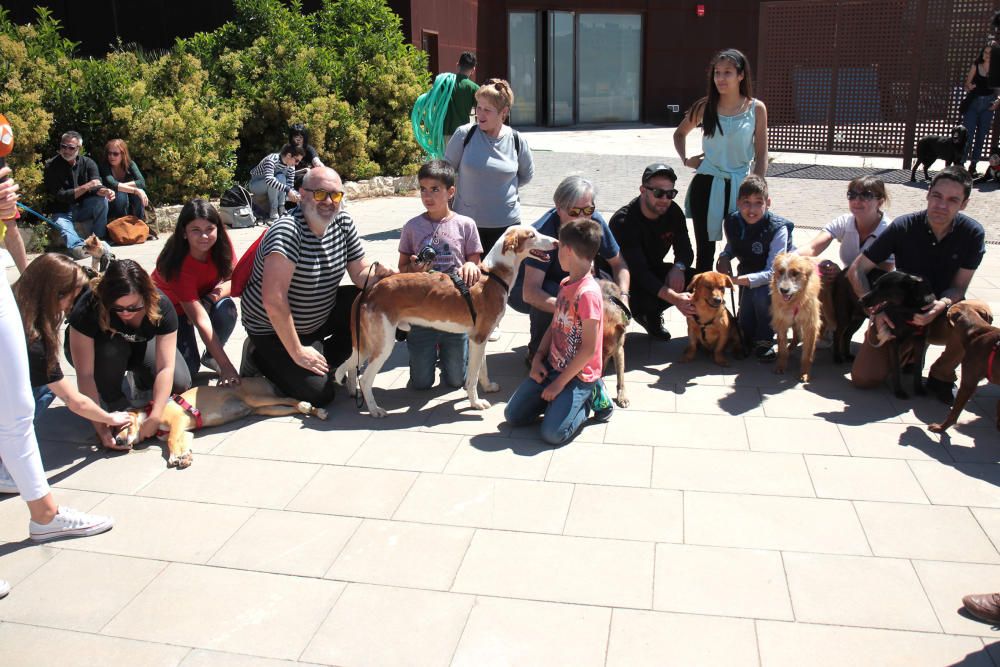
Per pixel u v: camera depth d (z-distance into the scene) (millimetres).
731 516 3486
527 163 5855
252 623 2904
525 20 20344
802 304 4824
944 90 12211
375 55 12773
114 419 4145
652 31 21469
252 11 12344
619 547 3285
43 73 9555
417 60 13383
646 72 21828
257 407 4617
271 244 4344
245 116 11477
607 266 5441
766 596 2967
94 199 8914
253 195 10484
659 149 15734
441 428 4426
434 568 3184
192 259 4684
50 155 9641
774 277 4891
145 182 10039
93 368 4227
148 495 3775
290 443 4270
